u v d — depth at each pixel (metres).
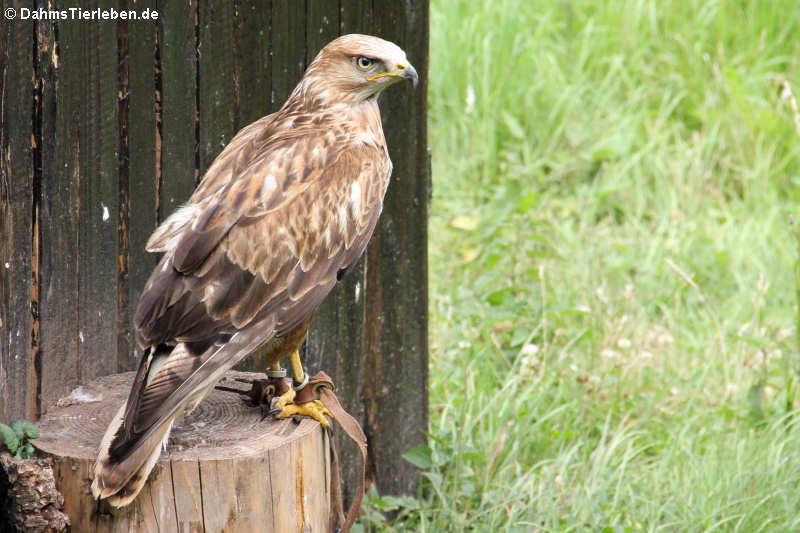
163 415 5.81
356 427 6.89
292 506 6.40
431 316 12.56
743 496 9.73
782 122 16.17
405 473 10.02
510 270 13.21
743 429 10.87
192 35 7.56
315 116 7.12
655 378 11.69
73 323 7.10
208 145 7.83
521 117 16.56
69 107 6.84
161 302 6.01
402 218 9.48
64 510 6.14
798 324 11.80
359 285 9.25
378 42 7.14
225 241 6.18
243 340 6.20
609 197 15.38
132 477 5.81
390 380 9.71
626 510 9.19
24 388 6.74
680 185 15.26
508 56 16.78
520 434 10.40
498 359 11.85
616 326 12.37
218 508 6.10
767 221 14.60
